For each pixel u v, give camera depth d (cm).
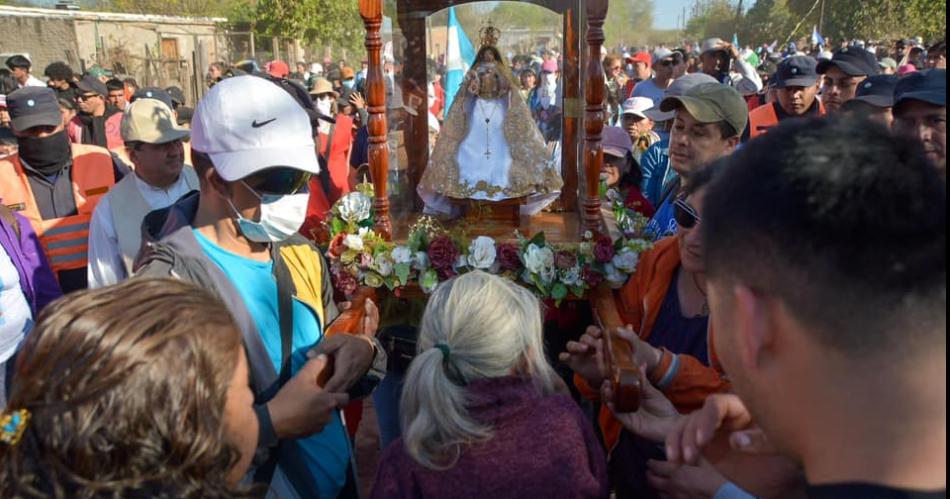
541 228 307
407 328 281
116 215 292
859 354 79
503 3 332
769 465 137
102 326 105
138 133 290
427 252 256
